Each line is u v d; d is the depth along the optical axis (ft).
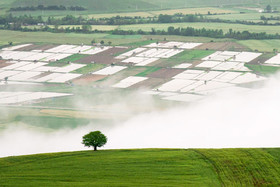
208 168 653.30
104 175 624.18
